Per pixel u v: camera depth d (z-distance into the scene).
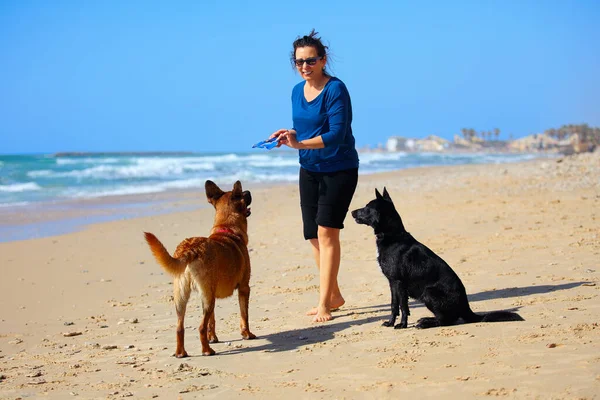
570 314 5.46
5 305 7.64
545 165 27.72
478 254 9.01
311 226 6.58
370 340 5.39
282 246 11.05
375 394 4.03
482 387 3.93
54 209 17.55
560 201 14.38
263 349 5.43
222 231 5.80
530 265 7.96
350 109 6.18
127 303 7.63
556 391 3.74
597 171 21.50
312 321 6.34
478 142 184.62
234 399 4.18
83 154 73.75
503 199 15.52
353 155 6.30
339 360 4.88
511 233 10.55
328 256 6.33
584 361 4.19
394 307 5.80
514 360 4.37
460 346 4.85
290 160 51.78
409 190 20.31
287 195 20.64
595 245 8.88
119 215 16.23
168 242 12.04
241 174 33.88
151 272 9.50
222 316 6.84
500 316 5.44
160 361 5.21
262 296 7.64
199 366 5.02
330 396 4.08
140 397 4.32
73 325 6.70
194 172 35.31
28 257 10.61
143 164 39.12
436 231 11.34
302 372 4.67
